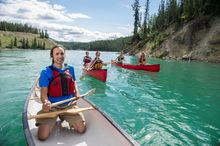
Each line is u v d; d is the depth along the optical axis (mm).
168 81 11891
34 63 20062
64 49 4043
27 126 3658
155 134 4945
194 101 7922
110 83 10703
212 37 30734
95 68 11984
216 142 4668
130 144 3377
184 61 28344
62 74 3949
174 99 8094
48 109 3715
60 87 3928
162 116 6164
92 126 4184
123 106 6945
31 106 4867
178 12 45000
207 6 35000
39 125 3699
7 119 5434
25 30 155375
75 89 4324
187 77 13586
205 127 5480
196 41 33031
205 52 29969
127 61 27859
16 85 9414
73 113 3932
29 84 9672
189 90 9758
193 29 34312
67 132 4008
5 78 11125
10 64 18281
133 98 7977
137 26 56656
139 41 52562
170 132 5094
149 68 15820
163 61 27594
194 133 5094
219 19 32562
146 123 5582
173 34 37875
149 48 41250
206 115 6406
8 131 4781
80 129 3955
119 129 3727
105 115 4152
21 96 7555
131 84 10633
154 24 56562
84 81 10867
